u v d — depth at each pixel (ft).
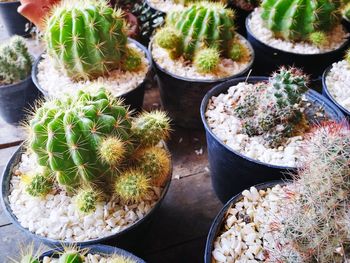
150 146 0.62
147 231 0.66
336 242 0.44
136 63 0.83
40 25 0.90
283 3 0.90
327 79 0.83
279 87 0.65
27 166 0.65
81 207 0.55
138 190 0.55
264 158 0.65
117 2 1.13
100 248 0.52
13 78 0.87
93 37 0.74
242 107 0.71
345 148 0.42
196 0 1.05
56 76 0.83
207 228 0.72
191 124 0.91
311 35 0.91
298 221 0.46
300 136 0.68
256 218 0.57
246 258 0.53
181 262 0.67
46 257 0.52
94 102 0.56
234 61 0.89
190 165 0.84
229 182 0.72
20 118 0.92
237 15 1.14
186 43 0.86
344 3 1.02
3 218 0.72
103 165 0.56
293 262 0.47
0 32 1.23
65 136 0.54
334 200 0.43
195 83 0.82
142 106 0.93
